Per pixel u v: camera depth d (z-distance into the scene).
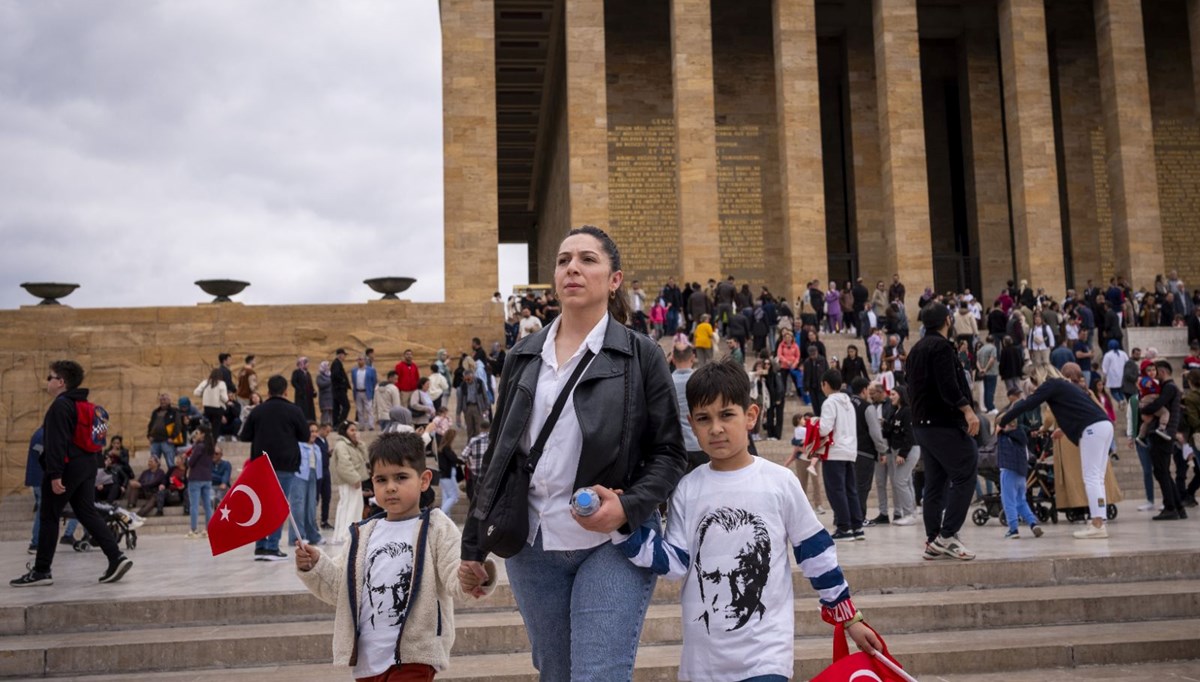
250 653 7.96
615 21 42.41
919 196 37.28
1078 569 9.50
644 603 4.21
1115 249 38.66
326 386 26.48
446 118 35.84
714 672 4.23
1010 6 38.72
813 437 13.15
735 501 4.34
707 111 36.69
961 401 9.63
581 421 4.21
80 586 10.48
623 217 41.19
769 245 41.88
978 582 9.35
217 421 24.47
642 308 33.97
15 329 29.09
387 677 4.93
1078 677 7.20
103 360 29.50
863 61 43.28
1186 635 7.83
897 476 16.11
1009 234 42.78
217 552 4.89
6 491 28.33
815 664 7.41
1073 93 43.91
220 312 30.23
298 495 13.39
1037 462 15.16
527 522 4.19
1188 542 11.23
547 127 51.06
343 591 5.04
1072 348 28.52
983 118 43.44
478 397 23.28
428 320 31.00
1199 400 16.14
